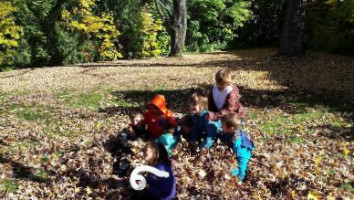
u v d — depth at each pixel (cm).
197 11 2969
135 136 723
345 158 697
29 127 908
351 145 759
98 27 2162
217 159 641
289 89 1248
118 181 600
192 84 1346
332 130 855
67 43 2133
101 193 570
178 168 614
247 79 1409
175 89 1286
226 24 3058
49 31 2103
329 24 2030
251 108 1044
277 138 798
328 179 602
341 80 1366
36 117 1007
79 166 656
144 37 2397
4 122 960
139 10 2372
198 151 662
